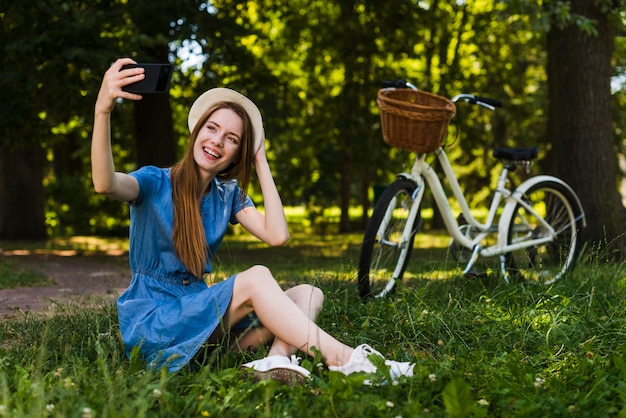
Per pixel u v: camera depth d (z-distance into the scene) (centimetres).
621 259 897
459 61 2100
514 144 2222
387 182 2264
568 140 939
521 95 2128
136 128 1295
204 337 293
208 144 309
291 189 2381
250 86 1470
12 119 1027
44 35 954
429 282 502
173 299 309
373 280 488
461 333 369
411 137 488
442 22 1864
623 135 1861
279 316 287
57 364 304
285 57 1997
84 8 1088
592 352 330
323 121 2002
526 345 354
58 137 1695
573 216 607
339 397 251
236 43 1232
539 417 242
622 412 238
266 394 240
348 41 1658
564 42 948
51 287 680
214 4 1278
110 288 669
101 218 2070
